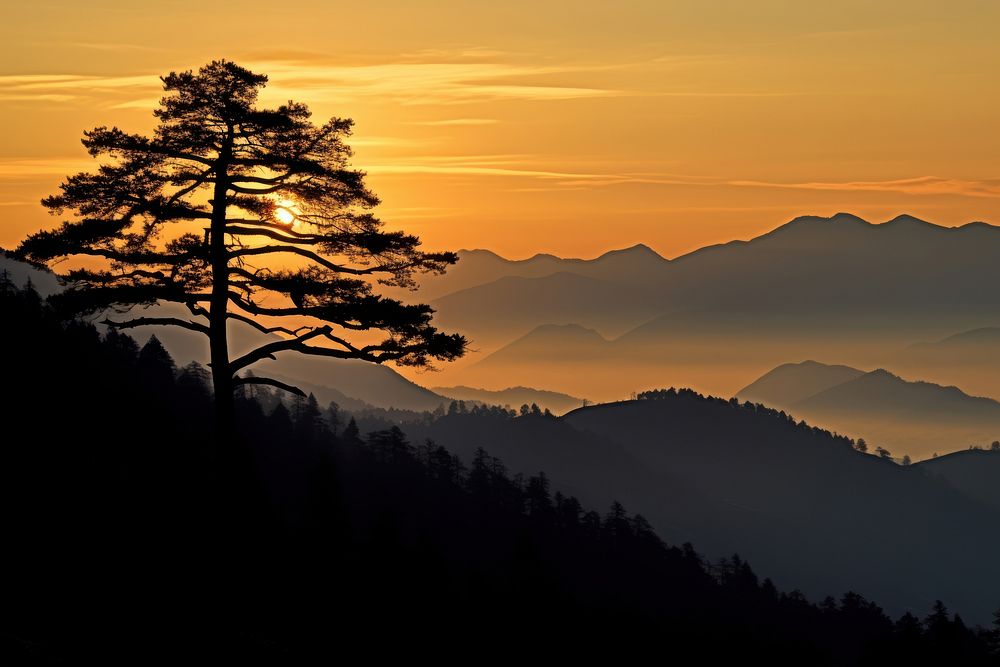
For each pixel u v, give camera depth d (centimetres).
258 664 6525
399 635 16650
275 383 5978
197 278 5900
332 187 6253
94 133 5997
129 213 5950
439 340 6047
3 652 5850
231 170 6059
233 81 6066
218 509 6009
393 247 6206
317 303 6019
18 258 5862
